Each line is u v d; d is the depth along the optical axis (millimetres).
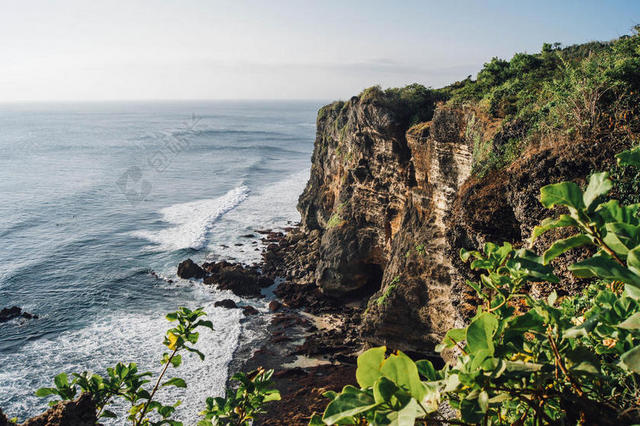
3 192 70750
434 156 26297
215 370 27109
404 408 1425
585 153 11961
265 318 34500
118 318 33281
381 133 33781
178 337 4605
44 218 58156
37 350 28500
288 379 26828
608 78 12875
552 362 2199
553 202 1882
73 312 33906
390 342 27297
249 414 4352
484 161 17781
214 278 39969
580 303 5105
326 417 1509
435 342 25859
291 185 81688
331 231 39656
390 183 35094
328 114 50438
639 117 11688
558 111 14227
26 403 23375
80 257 45188
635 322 1627
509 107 20359
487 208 15523
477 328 1810
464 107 23578
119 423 20891
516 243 15102
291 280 41156
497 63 27000
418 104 33438
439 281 25656
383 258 37094
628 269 1615
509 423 2299
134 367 4340
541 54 26984
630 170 10539
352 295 38531
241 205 66562
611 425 1666
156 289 38625
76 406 3736
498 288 2537
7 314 33094
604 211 1812
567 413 1814
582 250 10461
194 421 22328
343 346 30344
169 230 54344
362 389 1597
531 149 14625
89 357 27875
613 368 2641
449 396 1895
